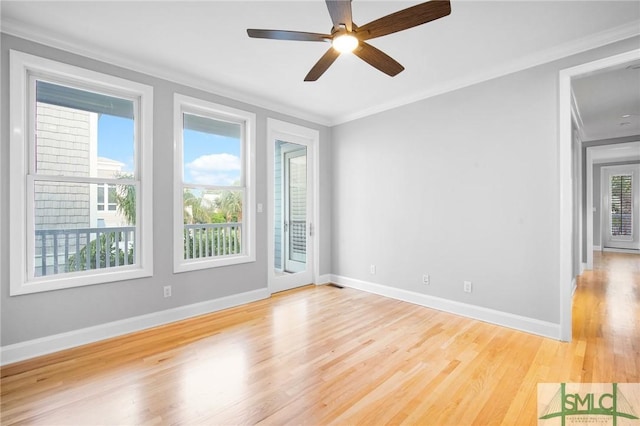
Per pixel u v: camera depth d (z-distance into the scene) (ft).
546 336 8.89
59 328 8.13
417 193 12.09
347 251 14.96
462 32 7.81
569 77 8.49
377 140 13.55
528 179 9.27
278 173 14.06
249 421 5.41
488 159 10.12
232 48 8.70
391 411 5.69
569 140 8.52
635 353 7.79
